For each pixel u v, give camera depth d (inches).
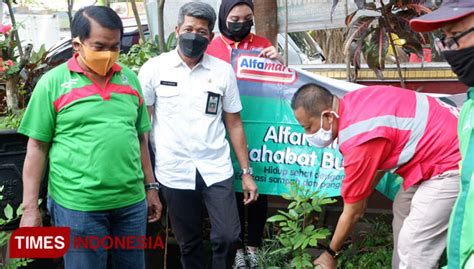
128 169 104.2
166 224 143.6
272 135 141.9
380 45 145.9
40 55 172.6
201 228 131.0
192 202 127.2
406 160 103.9
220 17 142.5
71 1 203.9
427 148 103.3
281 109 141.0
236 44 143.0
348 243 161.3
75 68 100.9
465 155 72.9
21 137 130.6
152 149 130.4
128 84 106.5
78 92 100.1
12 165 130.8
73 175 101.3
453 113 105.7
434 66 167.6
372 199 166.6
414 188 110.7
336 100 106.5
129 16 277.6
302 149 140.5
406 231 107.0
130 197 106.0
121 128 102.3
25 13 320.5
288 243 121.4
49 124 101.1
